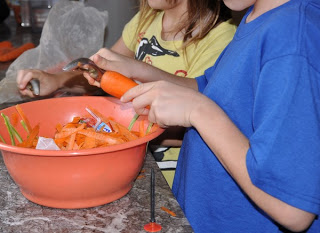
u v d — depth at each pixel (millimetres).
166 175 1316
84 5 2035
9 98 1613
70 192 756
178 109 764
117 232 709
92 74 869
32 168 738
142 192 844
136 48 1515
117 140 861
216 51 1243
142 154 822
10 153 744
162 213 767
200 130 744
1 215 761
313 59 647
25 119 950
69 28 1911
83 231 713
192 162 910
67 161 720
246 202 832
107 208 787
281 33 678
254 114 685
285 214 641
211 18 1279
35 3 2906
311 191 624
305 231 797
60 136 889
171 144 1300
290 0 756
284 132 631
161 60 1372
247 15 923
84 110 1034
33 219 750
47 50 1895
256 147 650
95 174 747
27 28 3102
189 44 1313
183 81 1138
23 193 815
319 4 710
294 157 626
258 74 721
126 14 2117
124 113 1033
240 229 839
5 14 3221
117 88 859
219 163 858
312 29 665
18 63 1854
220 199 855
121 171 774
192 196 891
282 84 644
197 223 875
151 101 793
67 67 841
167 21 1415
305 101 631
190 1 1290
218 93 839
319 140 626
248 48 785
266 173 637
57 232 710
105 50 1079
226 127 731
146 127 964
